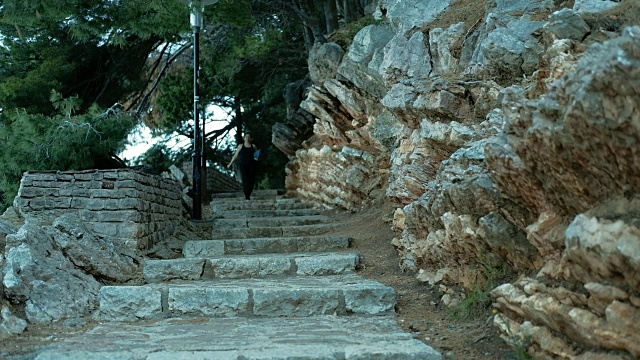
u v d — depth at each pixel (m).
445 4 8.26
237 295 5.10
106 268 5.80
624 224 2.81
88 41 12.77
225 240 7.63
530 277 3.93
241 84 18.33
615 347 2.91
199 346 3.95
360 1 14.40
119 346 3.96
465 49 6.91
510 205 4.05
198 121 9.55
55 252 5.39
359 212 9.82
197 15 9.44
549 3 6.47
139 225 6.66
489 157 3.88
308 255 7.02
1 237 5.37
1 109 11.69
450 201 4.76
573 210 3.44
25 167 10.29
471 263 4.87
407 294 5.47
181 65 19.89
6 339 4.07
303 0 14.07
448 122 6.16
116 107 12.74
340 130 10.87
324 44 11.23
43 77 11.63
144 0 11.02
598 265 2.97
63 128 10.39
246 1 12.09
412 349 3.79
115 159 13.01
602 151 2.91
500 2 6.98
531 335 3.60
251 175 12.81
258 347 3.90
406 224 6.31
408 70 7.67
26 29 12.16
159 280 6.18
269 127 21.70
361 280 5.93
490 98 5.78
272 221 9.68
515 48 5.90
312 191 12.23
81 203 6.62
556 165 3.26
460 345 4.01
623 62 2.62
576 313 3.13
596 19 4.79
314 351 3.74
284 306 5.09
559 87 3.19
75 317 4.81
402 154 7.30
